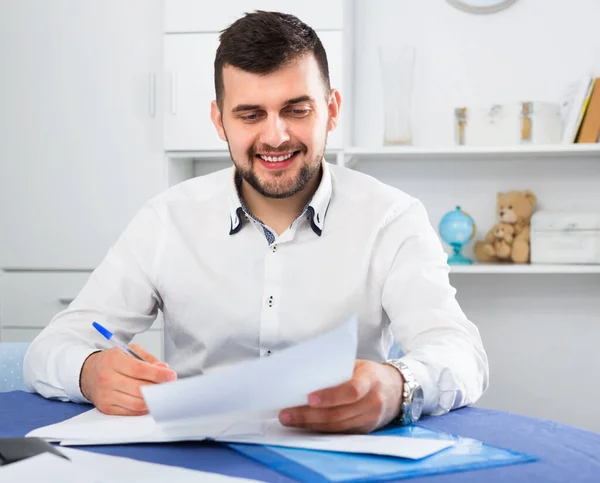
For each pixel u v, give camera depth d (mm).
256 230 1509
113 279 1522
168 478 718
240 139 1271
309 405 912
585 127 2652
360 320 1474
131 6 2705
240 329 1477
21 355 1504
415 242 1465
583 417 2881
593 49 2820
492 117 2695
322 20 2582
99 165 2730
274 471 778
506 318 2910
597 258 2654
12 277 2785
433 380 1042
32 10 2756
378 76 2908
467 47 2867
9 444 814
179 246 1538
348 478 736
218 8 2629
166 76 2662
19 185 2777
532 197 2789
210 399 835
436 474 766
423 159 2891
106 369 1081
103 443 884
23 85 2768
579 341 2877
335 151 2639
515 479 754
